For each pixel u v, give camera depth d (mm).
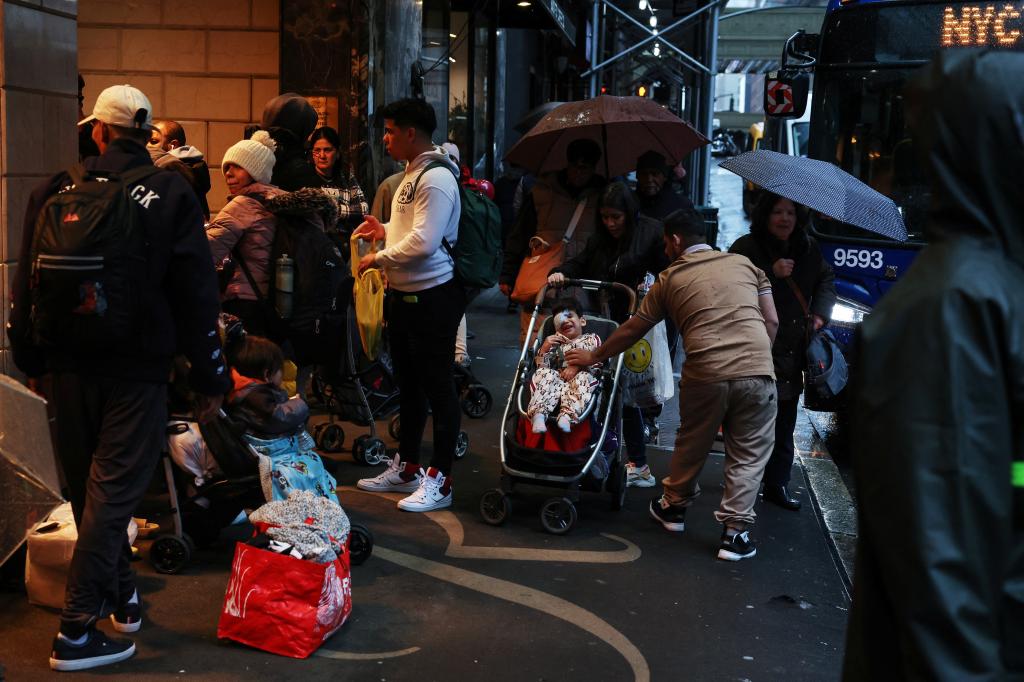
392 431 7027
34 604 4172
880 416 1500
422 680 3738
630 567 5023
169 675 3658
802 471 7094
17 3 4566
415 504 5664
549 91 27391
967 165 1558
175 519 4527
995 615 1432
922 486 1443
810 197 5727
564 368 5539
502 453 5461
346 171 9469
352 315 6160
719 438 7598
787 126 18703
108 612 3746
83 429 3625
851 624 1678
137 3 9352
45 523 4211
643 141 7375
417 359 5617
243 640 3893
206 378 3736
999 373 1457
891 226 5859
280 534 3953
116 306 3426
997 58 1568
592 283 5941
